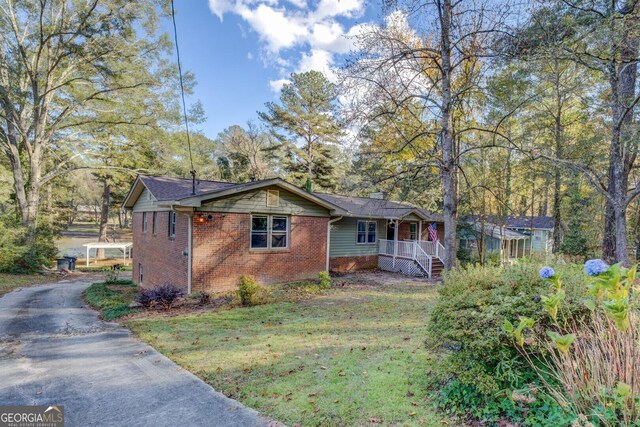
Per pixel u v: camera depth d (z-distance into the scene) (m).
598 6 8.93
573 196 16.38
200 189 12.09
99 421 3.36
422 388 3.56
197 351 5.36
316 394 3.69
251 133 31.61
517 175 17.62
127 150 21.16
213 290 10.38
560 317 2.85
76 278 18.42
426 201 18.47
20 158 19.69
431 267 14.66
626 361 2.37
